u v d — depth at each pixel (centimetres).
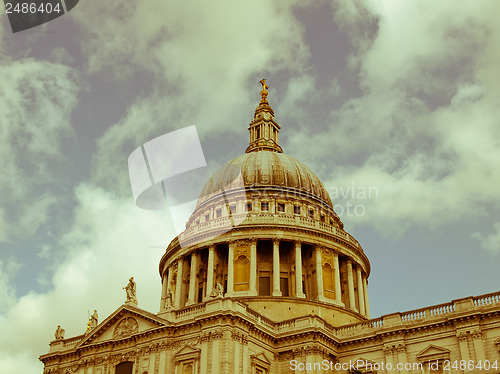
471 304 6769
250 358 6912
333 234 9488
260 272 9206
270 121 11931
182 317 7150
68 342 8212
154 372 6875
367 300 9938
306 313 8475
